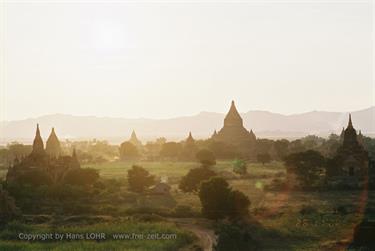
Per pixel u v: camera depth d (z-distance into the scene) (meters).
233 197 101.56
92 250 77.56
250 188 144.25
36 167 143.25
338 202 118.50
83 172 135.12
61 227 92.25
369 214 102.12
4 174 186.75
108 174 188.88
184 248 80.50
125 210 108.31
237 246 76.31
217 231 89.50
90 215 104.69
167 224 94.94
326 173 153.50
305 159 144.25
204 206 102.44
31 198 119.81
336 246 78.31
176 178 172.75
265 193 135.62
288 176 145.62
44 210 110.38
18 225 93.44
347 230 88.00
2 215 99.81
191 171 132.50
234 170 180.12
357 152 159.50
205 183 103.44
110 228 90.19
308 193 135.75
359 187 142.38
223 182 103.25
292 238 83.94
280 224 93.25
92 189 131.25
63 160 155.38
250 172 184.75
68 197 122.81
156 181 145.88
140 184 135.88
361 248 77.12
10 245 79.69
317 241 82.31
